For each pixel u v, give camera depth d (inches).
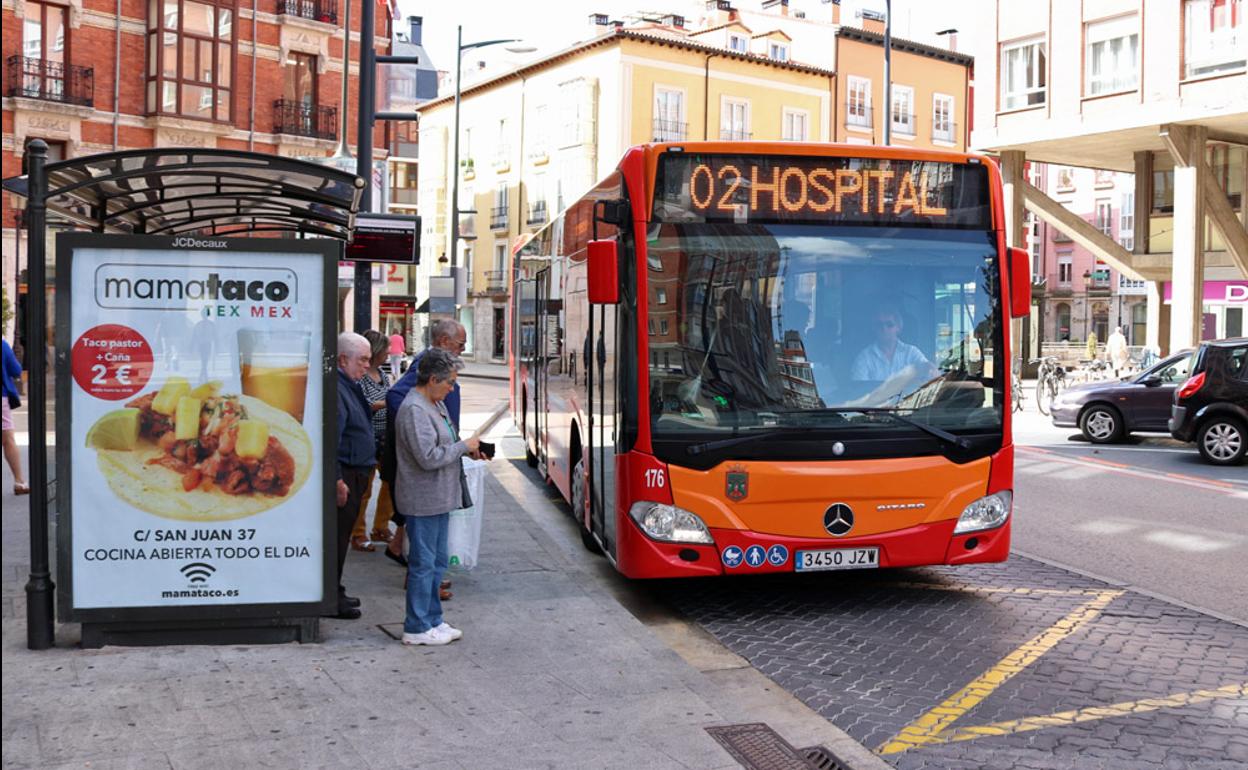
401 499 254.1
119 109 1348.4
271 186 284.5
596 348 341.1
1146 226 1385.3
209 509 248.2
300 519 251.3
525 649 253.4
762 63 2185.0
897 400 293.1
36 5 1294.3
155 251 244.1
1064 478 573.6
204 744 188.5
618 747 193.3
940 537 294.0
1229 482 556.7
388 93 785.6
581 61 2139.5
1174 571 356.2
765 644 274.1
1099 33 1261.1
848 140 2297.0
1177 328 1187.9
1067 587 334.3
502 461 631.8
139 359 244.8
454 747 190.7
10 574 316.5
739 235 292.2
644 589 334.3
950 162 300.7
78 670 229.3
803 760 193.6
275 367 249.1
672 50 2095.2
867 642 274.8
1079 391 763.4
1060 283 2485.2
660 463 286.0
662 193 291.0
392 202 2945.4
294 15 1433.3
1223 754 199.5
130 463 245.3
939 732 210.7
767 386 289.0
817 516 287.6
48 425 267.6
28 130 1293.1
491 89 2410.2
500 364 2400.3
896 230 297.7
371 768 180.1
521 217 2327.8
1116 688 237.5
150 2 1358.3
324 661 240.1
